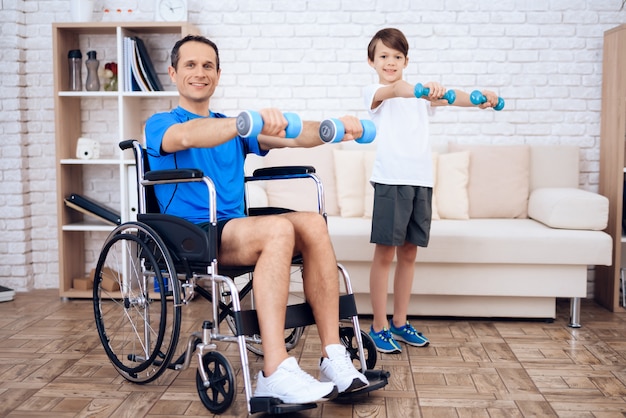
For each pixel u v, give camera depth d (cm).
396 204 261
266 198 341
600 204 313
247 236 207
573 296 309
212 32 383
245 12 381
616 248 342
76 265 380
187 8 369
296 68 381
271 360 196
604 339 291
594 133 373
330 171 360
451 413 207
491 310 318
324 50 380
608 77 356
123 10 381
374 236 266
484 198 355
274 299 198
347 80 380
